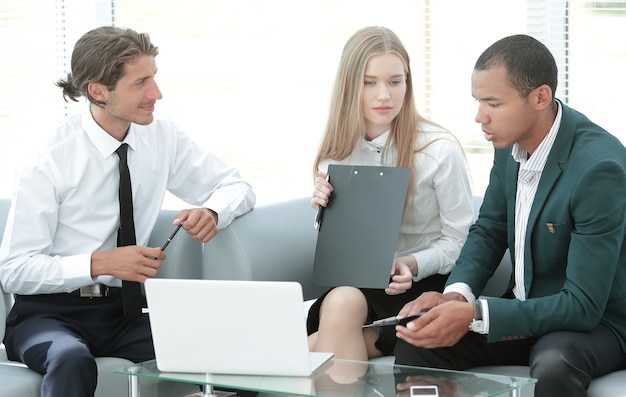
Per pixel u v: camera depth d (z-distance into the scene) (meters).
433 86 4.13
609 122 3.92
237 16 4.37
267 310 2.44
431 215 3.30
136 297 3.16
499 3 4.02
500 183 3.06
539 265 2.84
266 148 4.39
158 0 4.46
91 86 3.12
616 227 2.69
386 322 2.73
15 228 3.10
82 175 3.17
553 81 2.76
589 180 2.69
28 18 4.63
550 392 2.61
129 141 3.24
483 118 2.79
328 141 3.34
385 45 3.21
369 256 3.04
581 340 2.67
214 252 3.30
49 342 2.93
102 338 3.14
